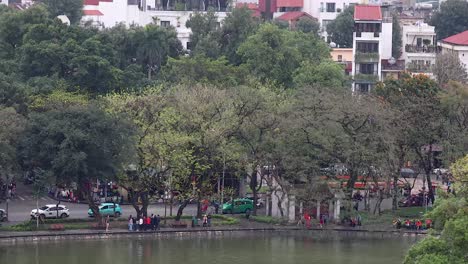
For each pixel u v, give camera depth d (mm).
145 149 179375
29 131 175875
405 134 194500
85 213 192625
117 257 159000
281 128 186250
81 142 173875
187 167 182750
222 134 185625
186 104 187500
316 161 184750
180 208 185125
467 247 106562
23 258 156250
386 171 188375
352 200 191375
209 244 172875
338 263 157875
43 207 185500
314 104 188375
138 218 180750
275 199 193375
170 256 160750
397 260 161250
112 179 177375
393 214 194875
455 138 195375
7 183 182625
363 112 186375
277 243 175375
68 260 155500
